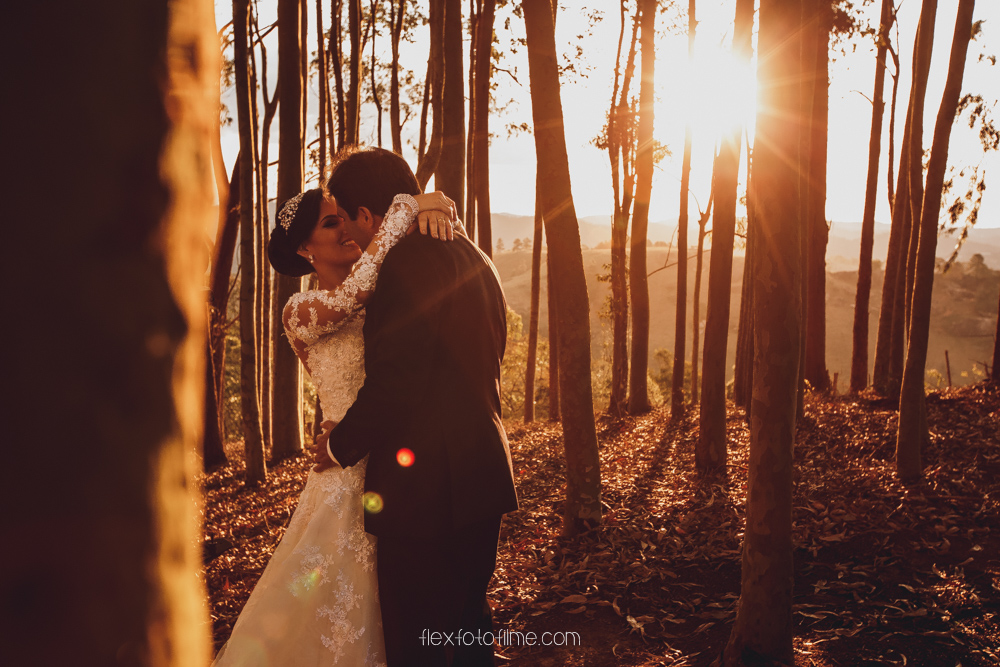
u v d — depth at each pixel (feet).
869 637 10.21
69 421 0.75
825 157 40.93
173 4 0.86
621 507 18.79
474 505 5.84
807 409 32.78
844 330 307.58
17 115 0.75
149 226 0.81
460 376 6.06
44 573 0.74
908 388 18.37
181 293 0.87
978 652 9.68
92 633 0.76
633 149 51.57
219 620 13.01
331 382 6.52
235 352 80.94
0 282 0.74
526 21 15.37
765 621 8.94
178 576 0.86
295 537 6.63
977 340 327.06
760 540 8.91
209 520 22.56
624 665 10.16
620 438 36.58
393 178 6.73
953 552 13.60
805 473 20.40
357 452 5.77
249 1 28.94
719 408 23.41
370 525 6.00
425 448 5.87
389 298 5.96
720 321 23.38
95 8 0.78
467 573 6.15
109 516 0.77
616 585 13.11
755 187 8.54
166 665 0.83
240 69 28.71
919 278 17.56
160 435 0.83
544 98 15.44
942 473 18.71
